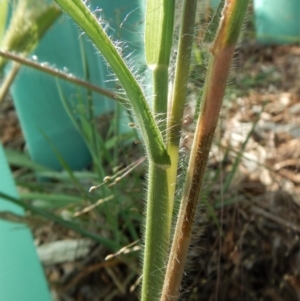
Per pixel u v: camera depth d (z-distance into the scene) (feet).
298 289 0.49
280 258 0.51
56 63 0.55
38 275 0.40
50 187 0.63
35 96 0.57
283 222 0.53
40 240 0.56
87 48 0.54
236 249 0.50
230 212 0.53
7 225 0.39
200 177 0.21
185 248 0.22
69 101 0.58
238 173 0.57
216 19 0.21
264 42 0.90
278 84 0.80
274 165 0.62
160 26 0.21
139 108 0.20
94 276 0.52
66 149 0.63
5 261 0.38
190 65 0.22
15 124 0.76
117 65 0.18
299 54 0.87
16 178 0.61
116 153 0.52
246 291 0.49
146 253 0.24
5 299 0.38
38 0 0.42
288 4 0.87
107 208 0.48
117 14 0.42
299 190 0.58
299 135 0.68
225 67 0.19
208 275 0.49
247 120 0.70
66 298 0.51
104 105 0.60
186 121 0.24
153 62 0.22
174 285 0.23
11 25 0.43
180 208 0.22
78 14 0.17
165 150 0.21
